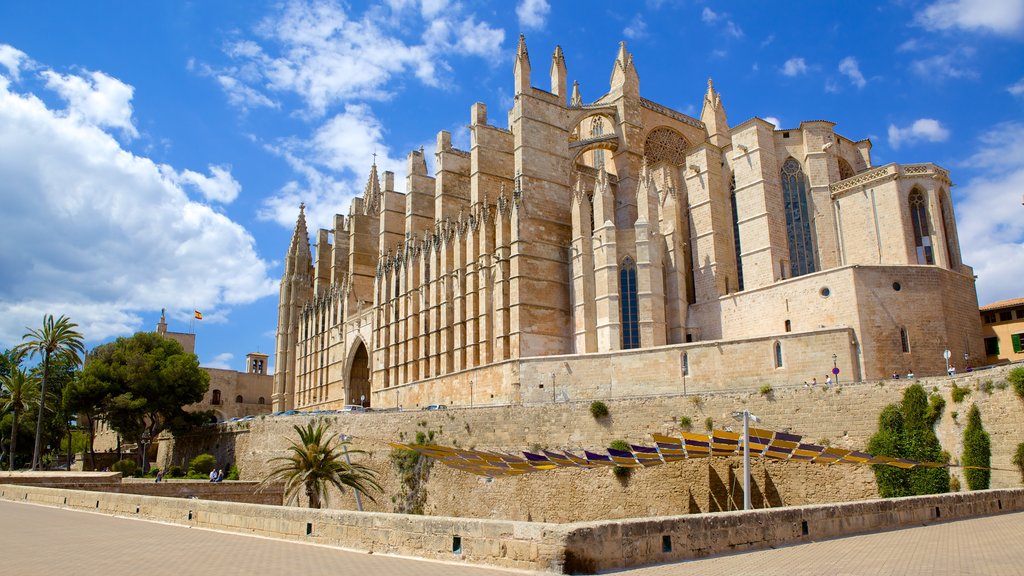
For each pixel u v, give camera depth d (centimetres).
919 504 2500
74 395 8431
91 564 1727
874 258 5772
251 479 7219
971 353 4872
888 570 1551
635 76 7750
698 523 1786
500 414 5081
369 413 6006
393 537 1895
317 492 4869
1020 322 5747
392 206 9625
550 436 4834
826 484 3894
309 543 2117
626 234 6288
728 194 6681
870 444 3838
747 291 5747
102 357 9062
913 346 4656
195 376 8975
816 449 3666
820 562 1659
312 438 5047
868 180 5881
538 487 4738
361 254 10394
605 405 4681
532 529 1596
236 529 2453
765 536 1933
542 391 5541
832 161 6303
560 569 1523
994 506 2859
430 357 7838
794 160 6456
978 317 5059
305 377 11119
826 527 2117
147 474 8225
